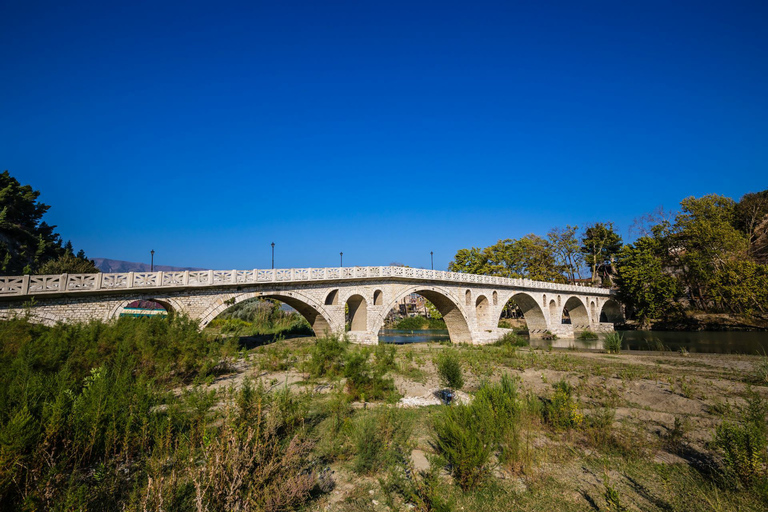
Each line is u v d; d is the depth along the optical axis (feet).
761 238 249.34
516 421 33.55
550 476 27.17
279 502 21.18
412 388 54.24
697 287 213.46
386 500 23.98
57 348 41.11
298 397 42.68
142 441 26.78
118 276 80.43
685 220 232.73
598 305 238.48
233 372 62.59
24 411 22.70
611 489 22.30
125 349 48.14
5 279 68.33
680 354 102.73
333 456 29.94
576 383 58.80
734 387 54.75
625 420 39.93
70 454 24.85
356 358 49.11
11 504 19.40
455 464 26.40
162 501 19.04
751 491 24.49
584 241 287.89
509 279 176.86
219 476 20.68
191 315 91.76
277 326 174.81
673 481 26.30
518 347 127.95
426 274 142.92
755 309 199.62
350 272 123.65
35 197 223.30
